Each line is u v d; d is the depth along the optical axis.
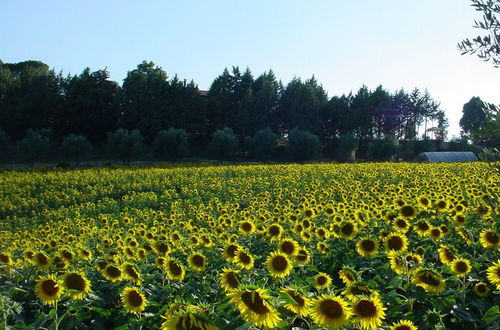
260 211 11.95
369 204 11.35
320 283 4.37
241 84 79.62
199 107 74.06
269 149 61.91
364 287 4.03
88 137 74.69
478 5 4.71
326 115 78.81
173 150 57.78
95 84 75.94
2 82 80.69
